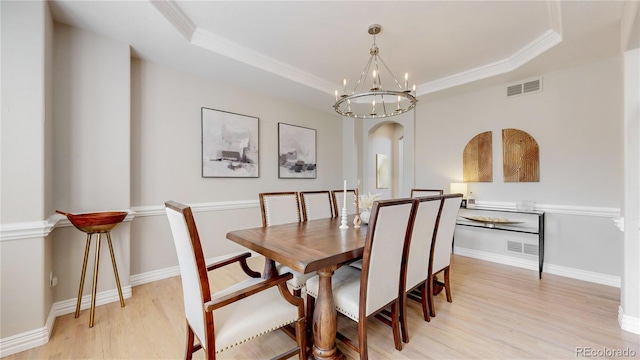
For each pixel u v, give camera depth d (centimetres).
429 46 279
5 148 170
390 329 197
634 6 167
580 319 206
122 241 247
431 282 213
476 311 220
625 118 192
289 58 308
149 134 287
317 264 136
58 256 216
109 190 239
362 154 532
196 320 128
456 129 396
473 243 378
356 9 219
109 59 240
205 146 329
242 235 196
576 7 195
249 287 129
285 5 214
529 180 328
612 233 275
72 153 221
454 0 207
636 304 188
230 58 279
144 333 189
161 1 201
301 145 445
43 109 183
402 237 166
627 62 192
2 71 170
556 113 309
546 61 283
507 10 218
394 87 396
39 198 180
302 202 283
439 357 164
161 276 294
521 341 179
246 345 178
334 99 417
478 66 329
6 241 169
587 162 290
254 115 380
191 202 319
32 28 179
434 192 351
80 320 206
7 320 169
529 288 266
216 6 215
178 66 298
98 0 190
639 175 188
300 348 147
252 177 377
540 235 297
